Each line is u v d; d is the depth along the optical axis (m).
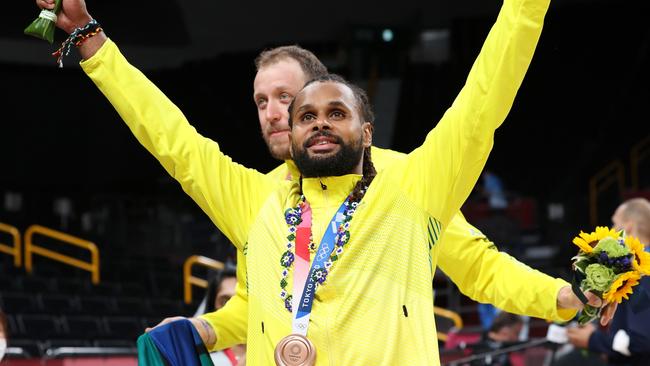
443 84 25.11
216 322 3.64
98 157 25.50
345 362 2.99
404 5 24.23
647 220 6.69
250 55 24.66
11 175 24.64
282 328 3.08
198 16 23.59
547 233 22.72
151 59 23.67
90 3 22.72
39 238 21.22
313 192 3.23
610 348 6.20
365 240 3.10
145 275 19.94
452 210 3.22
